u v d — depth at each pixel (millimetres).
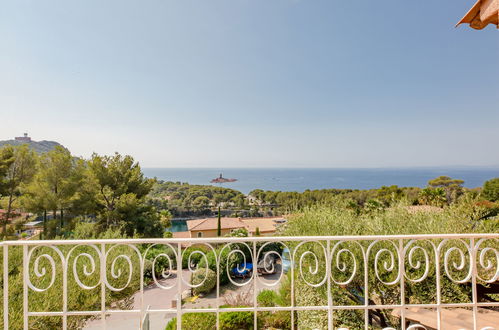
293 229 5926
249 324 6242
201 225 28703
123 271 5180
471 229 3957
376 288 4469
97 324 6461
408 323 3328
